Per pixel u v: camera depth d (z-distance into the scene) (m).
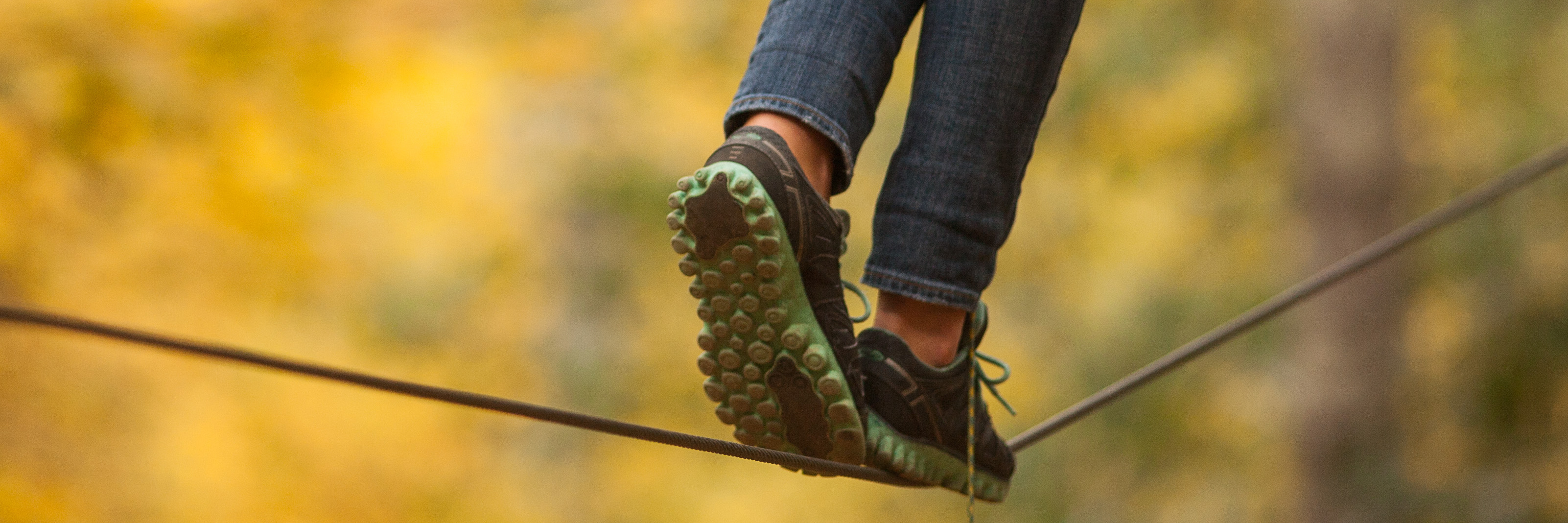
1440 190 7.99
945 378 1.49
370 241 8.84
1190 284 9.09
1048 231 10.17
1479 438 6.66
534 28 8.59
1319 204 7.23
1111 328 9.23
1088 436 8.88
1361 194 7.11
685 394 10.80
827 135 1.28
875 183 9.45
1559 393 6.56
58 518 6.78
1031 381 10.06
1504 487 6.32
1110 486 8.73
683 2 9.09
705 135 9.69
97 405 6.96
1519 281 6.82
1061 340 9.95
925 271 1.36
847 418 1.37
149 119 6.41
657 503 10.71
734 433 1.45
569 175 9.89
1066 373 9.52
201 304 7.50
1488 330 6.81
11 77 6.08
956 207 1.36
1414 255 7.22
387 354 9.54
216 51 6.70
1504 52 7.56
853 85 1.30
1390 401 7.01
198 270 7.30
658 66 9.22
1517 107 7.53
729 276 1.29
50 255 6.56
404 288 9.33
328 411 8.89
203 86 6.77
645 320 10.72
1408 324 7.14
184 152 6.77
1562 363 6.58
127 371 7.16
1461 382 6.91
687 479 10.88
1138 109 8.95
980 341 1.59
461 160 9.27
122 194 6.65
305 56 7.17
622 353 10.66
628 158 9.67
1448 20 8.13
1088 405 1.89
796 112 1.28
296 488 8.45
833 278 1.34
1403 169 7.20
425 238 9.38
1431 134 8.21
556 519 10.35
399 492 9.24
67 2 6.19
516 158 9.80
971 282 1.38
